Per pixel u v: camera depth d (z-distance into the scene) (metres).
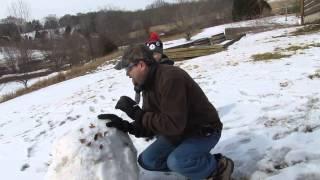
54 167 1.74
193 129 1.81
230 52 6.42
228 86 3.81
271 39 7.46
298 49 5.33
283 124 2.53
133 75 1.76
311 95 3.05
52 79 9.31
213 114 1.81
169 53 7.23
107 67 9.13
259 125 2.60
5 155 3.28
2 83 17.06
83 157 1.70
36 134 3.76
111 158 1.73
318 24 8.37
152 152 1.96
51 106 5.04
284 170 2.00
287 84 3.51
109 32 23.59
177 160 1.82
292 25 10.55
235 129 2.61
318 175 1.91
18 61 18.80
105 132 1.78
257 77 3.99
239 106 3.08
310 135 2.32
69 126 3.76
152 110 1.83
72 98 5.18
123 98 1.81
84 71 9.52
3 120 4.98
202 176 1.85
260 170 2.06
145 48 1.75
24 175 2.75
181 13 21.53
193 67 5.60
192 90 1.75
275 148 2.22
